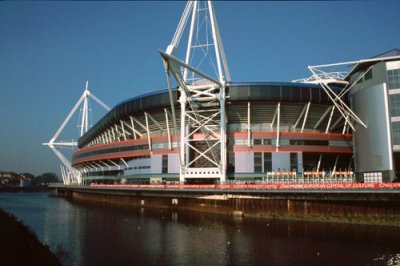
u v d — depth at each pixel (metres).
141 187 60.97
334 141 62.12
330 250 27.48
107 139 95.81
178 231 36.84
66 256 25.72
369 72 47.06
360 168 48.12
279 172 54.12
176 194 55.38
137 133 75.25
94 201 83.56
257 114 62.22
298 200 42.53
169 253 27.61
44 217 50.81
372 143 45.53
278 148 59.84
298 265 23.81
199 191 50.81
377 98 45.19
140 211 56.44
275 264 24.14
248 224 39.97
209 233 35.25
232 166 59.78
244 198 46.78
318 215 41.06
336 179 49.38
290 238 32.00
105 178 93.19
